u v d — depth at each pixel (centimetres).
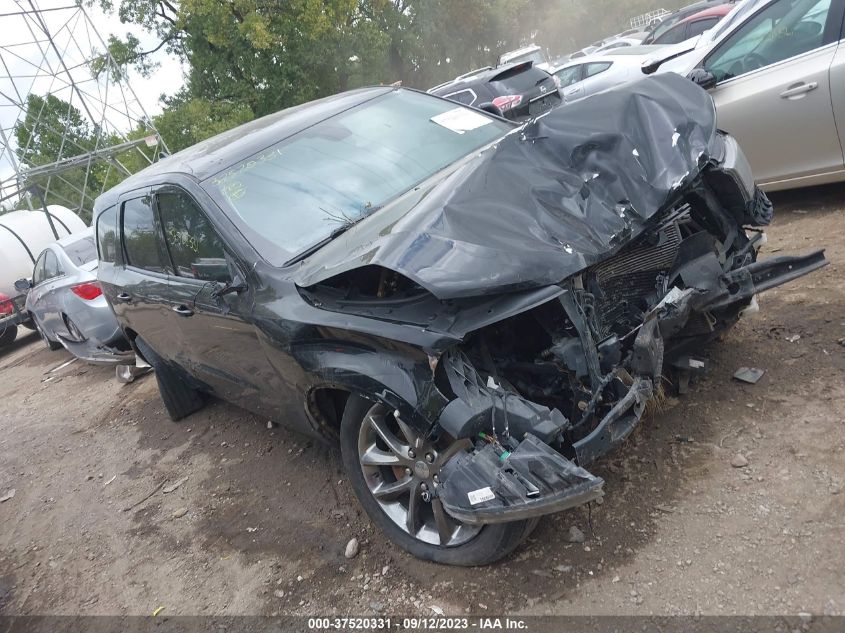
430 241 242
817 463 268
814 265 302
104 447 557
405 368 247
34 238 1280
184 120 2381
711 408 322
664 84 313
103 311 690
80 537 423
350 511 350
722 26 539
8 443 645
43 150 1836
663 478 290
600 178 276
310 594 300
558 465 222
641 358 254
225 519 385
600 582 251
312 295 286
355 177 356
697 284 276
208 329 369
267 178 357
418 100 439
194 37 2469
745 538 247
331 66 2470
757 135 503
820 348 338
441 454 261
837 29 457
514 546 264
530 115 885
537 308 254
